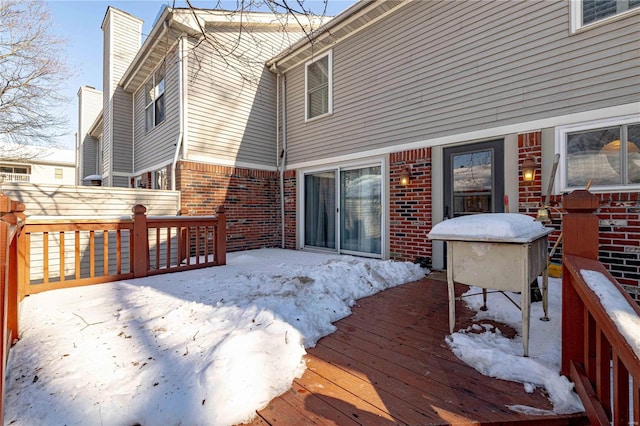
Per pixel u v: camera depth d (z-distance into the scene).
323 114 6.80
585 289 1.47
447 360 2.10
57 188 4.96
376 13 5.66
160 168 7.25
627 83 3.46
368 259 5.46
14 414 1.46
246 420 1.51
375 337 2.49
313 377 1.90
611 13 3.57
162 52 6.93
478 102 4.57
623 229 3.45
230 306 2.75
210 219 4.84
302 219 7.38
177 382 1.67
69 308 2.76
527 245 2.04
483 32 4.52
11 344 2.05
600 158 3.64
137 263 3.99
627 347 1.12
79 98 14.32
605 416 1.35
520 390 1.74
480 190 4.58
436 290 3.89
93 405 1.51
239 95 7.21
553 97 3.93
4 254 1.29
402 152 5.41
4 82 10.32
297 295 3.10
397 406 1.62
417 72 5.25
